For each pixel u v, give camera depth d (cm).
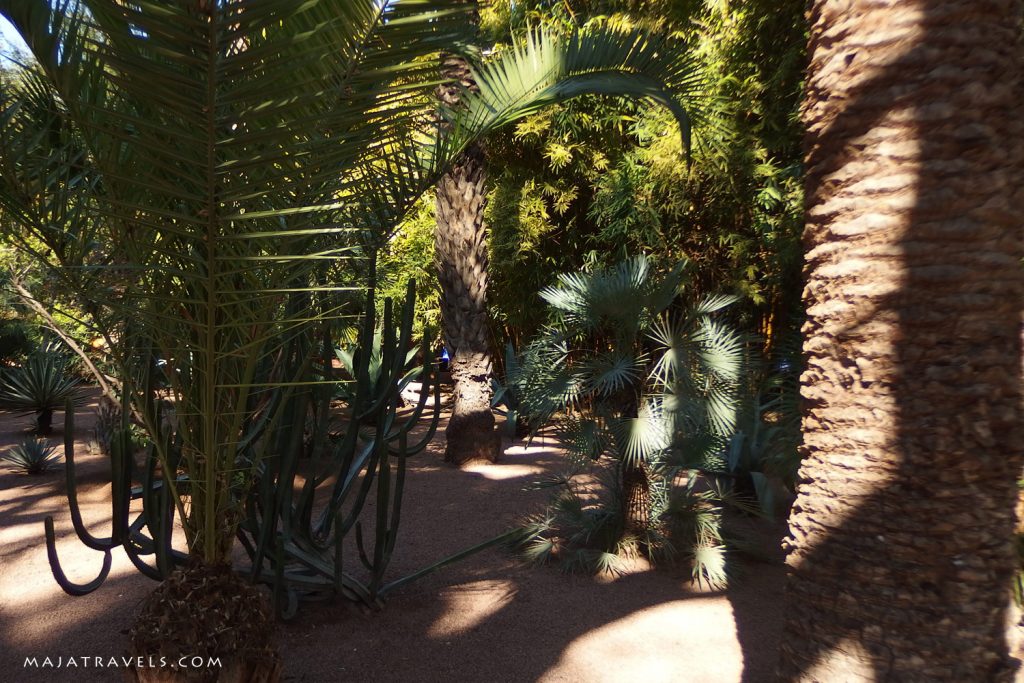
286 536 313
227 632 232
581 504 480
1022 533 282
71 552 418
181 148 187
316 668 289
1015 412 191
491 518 507
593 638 320
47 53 183
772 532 484
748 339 442
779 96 715
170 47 155
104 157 206
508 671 288
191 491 256
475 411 686
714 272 798
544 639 318
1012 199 188
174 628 229
